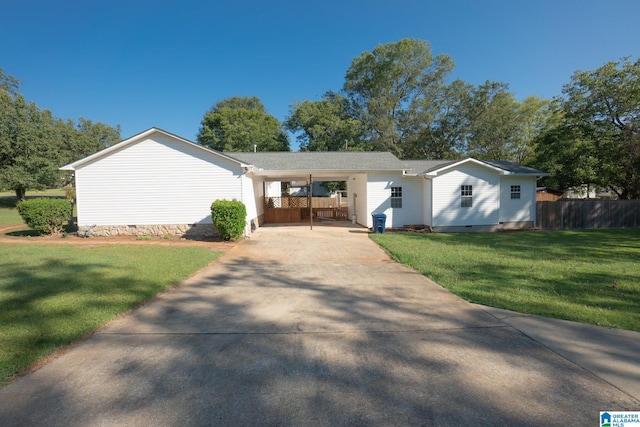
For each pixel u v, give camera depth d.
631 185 21.78
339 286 6.24
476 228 16.05
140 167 13.23
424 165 18.33
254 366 3.22
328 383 2.92
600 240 12.74
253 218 15.59
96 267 7.33
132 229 13.30
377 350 3.58
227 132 38.47
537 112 35.47
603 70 20.50
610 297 5.41
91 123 51.22
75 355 3.43
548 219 17.86
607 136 21.23
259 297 5.53
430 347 3.66
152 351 3.54
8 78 40.94
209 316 4.62
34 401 2.63
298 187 40.56
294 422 2.40
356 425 2.37
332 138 34.78
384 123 35.56
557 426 2.36
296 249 10.63
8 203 36.81
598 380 2.97
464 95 34.91
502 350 3.58
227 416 2.46
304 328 4.20
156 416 2.46
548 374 3.08
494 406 2.60
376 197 16.59
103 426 2.34
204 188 13.35
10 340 3.65
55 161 34.06
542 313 4.68
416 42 35.44
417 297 5.52
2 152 30.55
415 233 15.17
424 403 2.63
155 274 6.75
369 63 37.16
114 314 4.54
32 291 5.48
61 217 13.63
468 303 5.18
